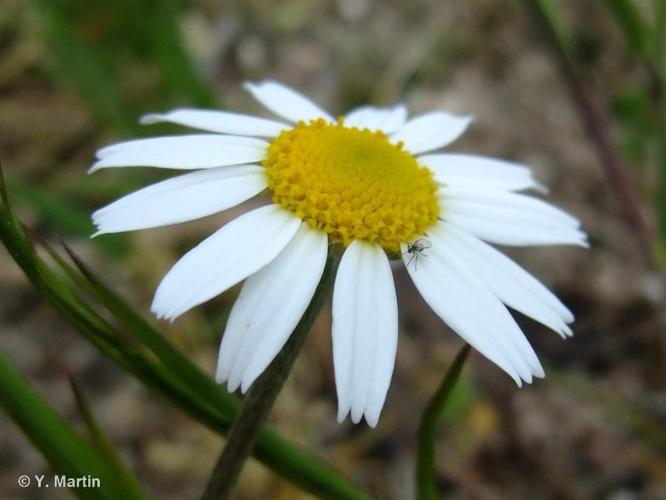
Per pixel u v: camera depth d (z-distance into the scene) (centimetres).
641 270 8
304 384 7
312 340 7
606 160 6
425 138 5
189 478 7
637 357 8
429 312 8
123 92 8
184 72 7
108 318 7
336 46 10
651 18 7
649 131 7
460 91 10
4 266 7
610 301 8
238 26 10
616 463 7
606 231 8
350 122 5
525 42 10
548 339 8
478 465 7
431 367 7
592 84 10
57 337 7
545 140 9
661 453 7
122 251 7
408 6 11
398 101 10
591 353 8
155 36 7
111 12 8
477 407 7
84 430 7
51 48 7
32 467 6
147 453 7
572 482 7
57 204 7
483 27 10
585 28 10
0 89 9
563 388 7
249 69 10
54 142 8
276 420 7
